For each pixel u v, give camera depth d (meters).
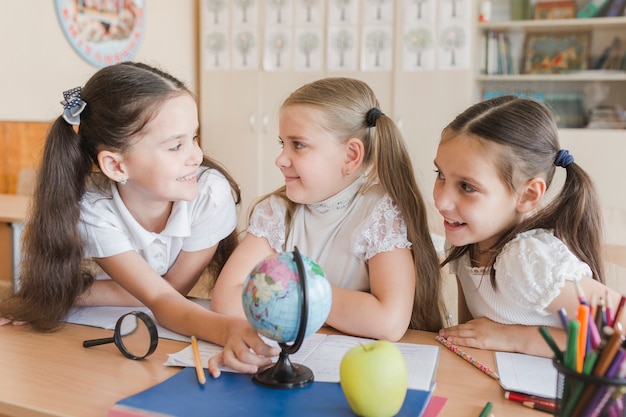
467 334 1.10
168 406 0.77
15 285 1.48
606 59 4.10
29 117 3.37
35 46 3.38
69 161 1.23
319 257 1.30
